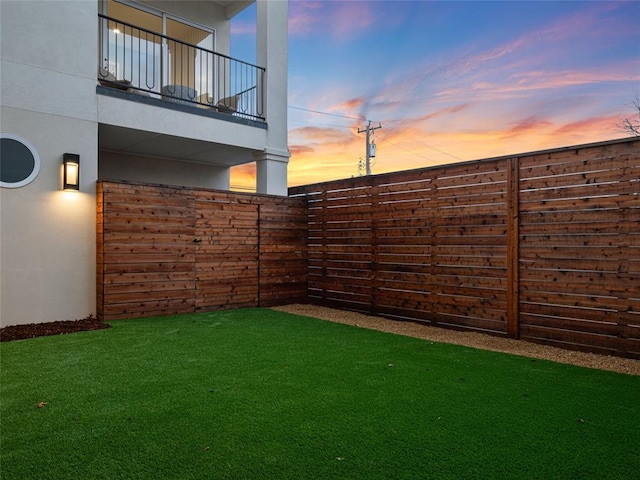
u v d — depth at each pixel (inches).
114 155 335.6
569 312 188.7
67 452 89.1
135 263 245.8
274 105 339.6
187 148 324.5
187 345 183.9
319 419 106.7
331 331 218.4
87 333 205.3
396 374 145.6
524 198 204.2
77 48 238.2
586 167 184.4
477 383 136.7
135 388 128.7
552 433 99.8
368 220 279.3
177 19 362.6
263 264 304.7
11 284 214.4
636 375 148.0
